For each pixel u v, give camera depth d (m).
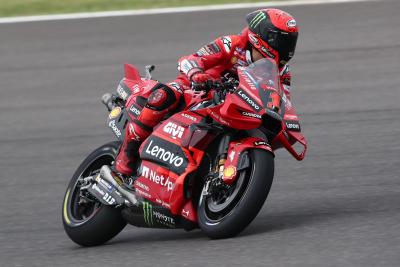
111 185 21.39
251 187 18.59
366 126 30.94
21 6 52.75
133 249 20.06
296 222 20.66
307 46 42.81
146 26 47.28
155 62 41.34
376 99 34.41
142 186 20.64
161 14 49.34
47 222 23.73
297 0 50.69
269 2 50.50
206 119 19.89
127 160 21.53
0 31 48.44
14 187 27.31
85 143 31.83
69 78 40.44
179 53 42.31
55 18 50.12
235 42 20.08
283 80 20.22
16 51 45.06
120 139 22.56
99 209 21.45
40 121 34.91
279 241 18.75
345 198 22.94
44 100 37.62
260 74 19.11
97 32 47.03
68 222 21.84
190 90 20.80
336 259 17.08
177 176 19.86
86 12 51.00
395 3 48.78
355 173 25.62
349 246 17.94
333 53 41.41
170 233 21.97
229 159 18.81
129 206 20.89
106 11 50.81
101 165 23.06
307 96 35.59
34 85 39.84
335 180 25.06
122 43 44.81
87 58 43.12
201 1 51.53
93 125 33.94
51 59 43.41
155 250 19.50
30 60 43.53
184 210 19.88
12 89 39.50
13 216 24.41
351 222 20.05
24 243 21.84
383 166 26.12
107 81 39.59
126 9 51.00
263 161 18.75
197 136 19.64
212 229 19.08
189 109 20.50
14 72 41.94
